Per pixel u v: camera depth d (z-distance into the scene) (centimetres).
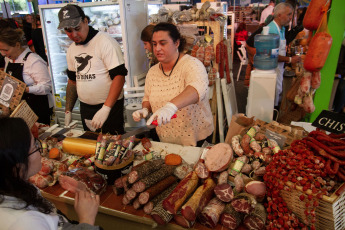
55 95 383
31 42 549
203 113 202
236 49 911
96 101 247
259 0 996
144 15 369
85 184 143
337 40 235
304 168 117
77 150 183
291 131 159
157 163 146
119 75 231
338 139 123
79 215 115
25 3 848
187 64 177
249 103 267
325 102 259
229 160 137
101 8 362
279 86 393
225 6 423
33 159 97
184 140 200
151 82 201
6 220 83
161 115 135
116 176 151
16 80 202
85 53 235
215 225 123
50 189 156
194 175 138
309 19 233
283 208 120
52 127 230
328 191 112
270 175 123
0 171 83
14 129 86
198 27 360
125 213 135
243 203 121
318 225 114
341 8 225
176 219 125
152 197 133
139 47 358
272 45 261
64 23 210
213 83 338
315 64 220
